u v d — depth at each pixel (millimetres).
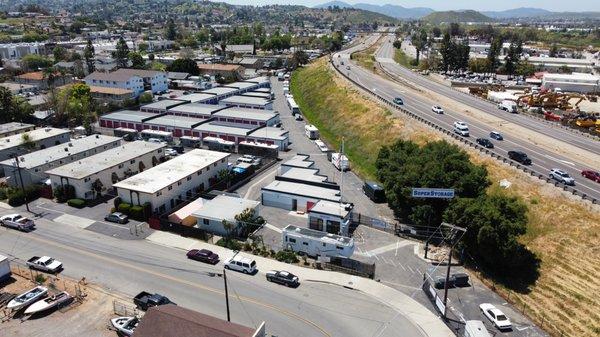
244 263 49781
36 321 41844
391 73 168500
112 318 41656
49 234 58250
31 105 116500
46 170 74688
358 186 76438
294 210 67500
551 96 123125
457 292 48125
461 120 99312
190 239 57500
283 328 41250
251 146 92188
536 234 57188
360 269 50156
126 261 52156
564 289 48594
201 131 100375
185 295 45875
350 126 105750
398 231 60031
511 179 66875
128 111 119125
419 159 64938
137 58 192375
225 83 166875
